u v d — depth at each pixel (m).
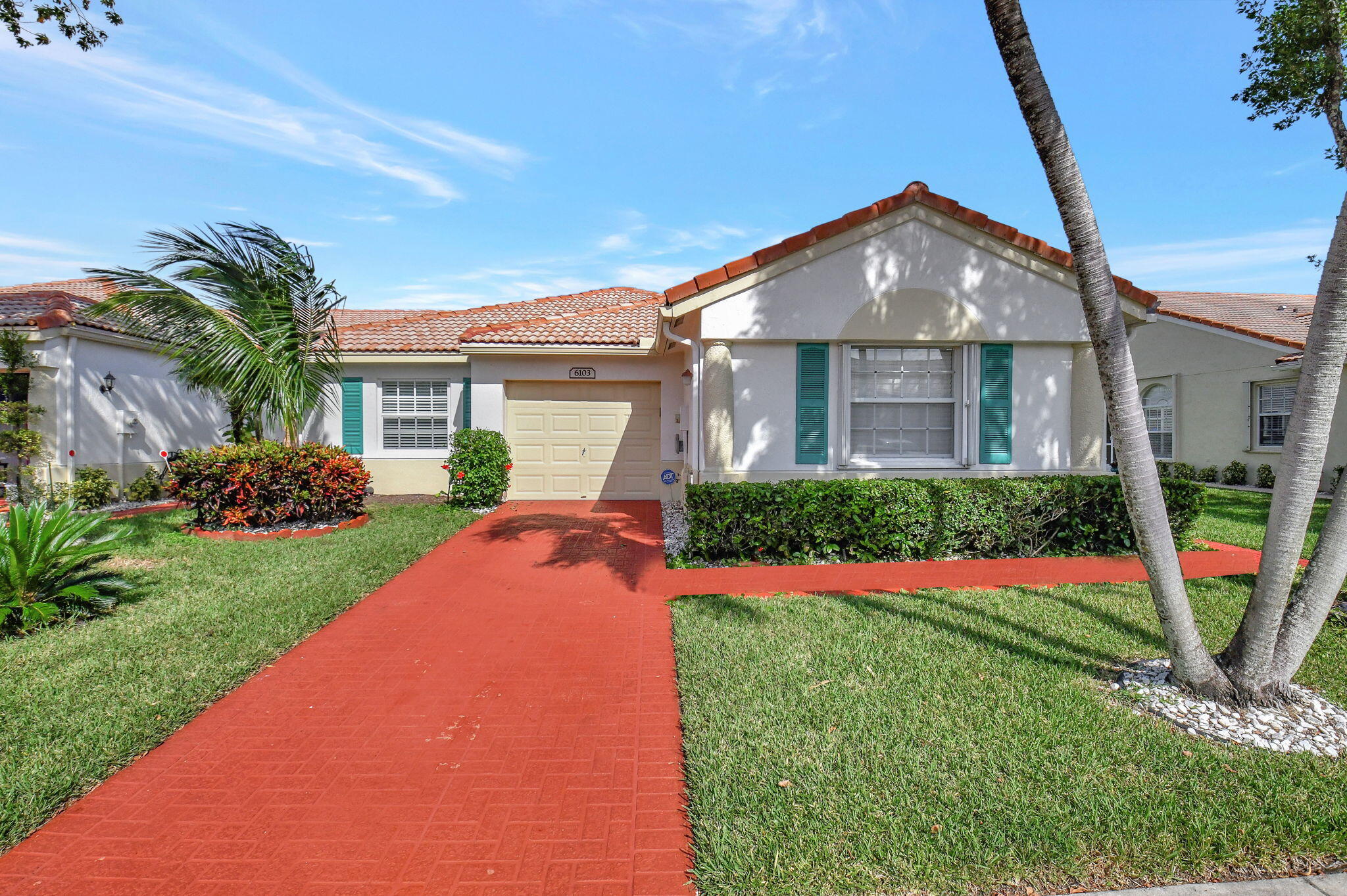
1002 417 9.29
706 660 5.16
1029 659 5.16
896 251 8.95
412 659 5.42
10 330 11.58
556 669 5.22
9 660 5.18
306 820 3.37
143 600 6.71
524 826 3.31
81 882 2.94
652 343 12.63
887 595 6.98
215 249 10.21
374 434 14.33
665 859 3.08
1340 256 3.88
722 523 7.46
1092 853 3.01
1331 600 4.26
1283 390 16.27
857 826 3.18
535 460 13.73
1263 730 4.04
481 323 16.03
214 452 10.06
